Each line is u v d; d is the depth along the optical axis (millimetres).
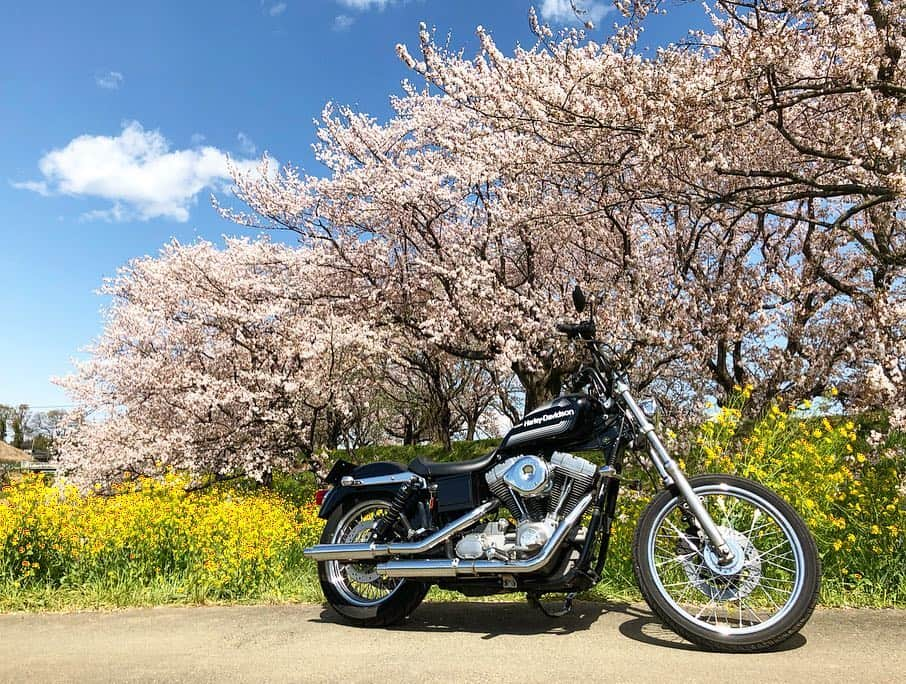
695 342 9484
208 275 11695
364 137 11227
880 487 4637
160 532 4965
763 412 8695
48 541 4793
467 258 10727
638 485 3637
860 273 10328
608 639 3113
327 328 10867
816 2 5613
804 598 2873
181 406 11312
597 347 3543
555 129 7121
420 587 3516
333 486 4008
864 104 5895
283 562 4895
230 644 3209
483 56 7727
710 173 7125
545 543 3199
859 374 9422
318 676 2646
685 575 3570
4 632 3559
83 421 13297
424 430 18422
